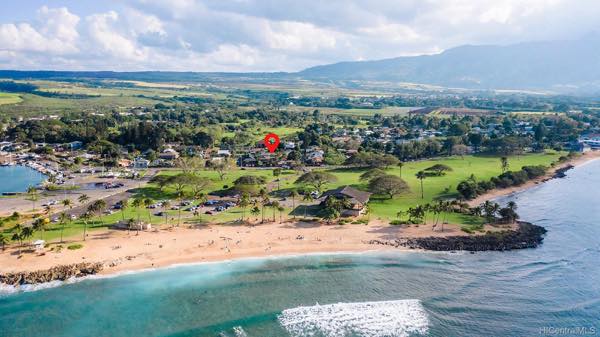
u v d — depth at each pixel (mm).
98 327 80250
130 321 82125
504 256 112812
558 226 137500
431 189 175750
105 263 103562
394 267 105875
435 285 97625
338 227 129500
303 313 85688
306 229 127938
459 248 116375
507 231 127812
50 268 99562
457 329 81375
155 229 125875
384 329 80875
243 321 82375
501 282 99188
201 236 121375
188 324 81250
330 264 107125
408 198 163125
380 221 135000
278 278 99938
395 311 86938
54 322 81625
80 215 135000
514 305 89625
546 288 96500
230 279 99000
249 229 127312
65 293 91688
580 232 132125
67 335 77875
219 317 83688
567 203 165500
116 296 90812
